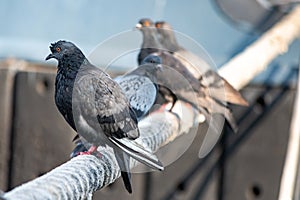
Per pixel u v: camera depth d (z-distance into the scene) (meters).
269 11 12.45
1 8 12.24
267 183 11.20
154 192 11.25
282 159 11.12
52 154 11.14
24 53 11.75
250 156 11.30
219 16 12.53
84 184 4.76
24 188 4.05
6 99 11.41
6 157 11.45
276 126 11.16
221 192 11.43
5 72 11.38
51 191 4.18
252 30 12.41
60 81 5.51
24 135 11.30
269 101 11.25
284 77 11.41
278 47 11.09
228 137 11.36
